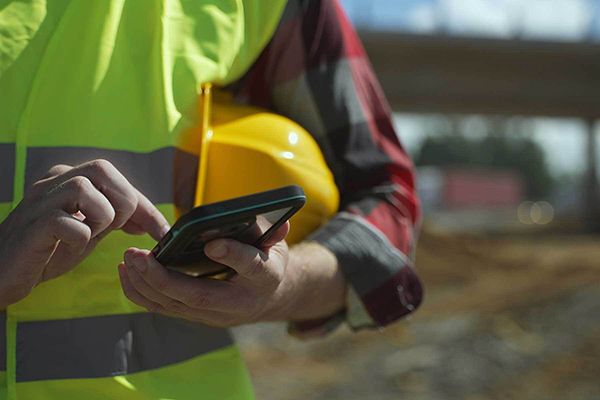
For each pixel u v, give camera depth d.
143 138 0.92
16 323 0.84
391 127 1.28
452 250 14.51
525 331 6.68
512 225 28.33
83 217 0.78
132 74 0.92
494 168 67.19
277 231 0.79
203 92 0.99
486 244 16.58
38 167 0.86
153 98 0.92
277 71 1.17
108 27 0.91
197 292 0.77
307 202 1.06
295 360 6.26
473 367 5.68
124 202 0.78
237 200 0.70
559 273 11.72
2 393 0.83
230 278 0.85
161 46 0.93
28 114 0.86
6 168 0.86
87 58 0.89
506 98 26.70
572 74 26.58
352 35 1.27
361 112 1.21
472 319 7.21
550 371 5.50
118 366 0.87
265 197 0.71
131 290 0.79
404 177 1.25
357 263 1.09
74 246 0.73
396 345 6.36
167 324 0.94
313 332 1.19
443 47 24.47
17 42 0.88
